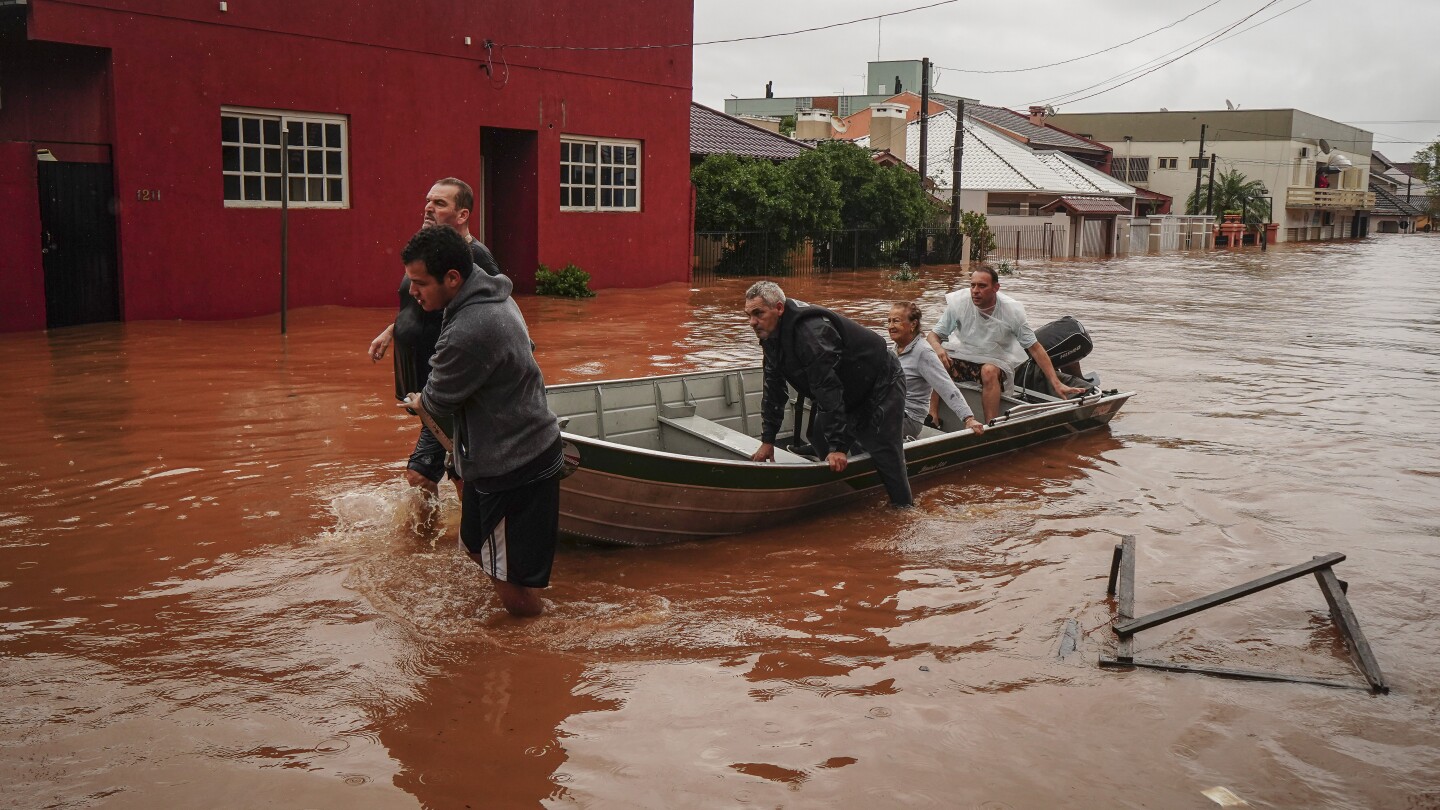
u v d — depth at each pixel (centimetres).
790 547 606
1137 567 574
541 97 1855
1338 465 808
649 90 2080
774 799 340
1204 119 6494
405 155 1636
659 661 443
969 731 388
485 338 427
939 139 4397
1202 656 462
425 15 1639
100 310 1333
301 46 1479
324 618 475
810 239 2747
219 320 1408
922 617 501
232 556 547
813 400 651
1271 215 6412
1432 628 498
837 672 437
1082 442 880
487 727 382
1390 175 10706
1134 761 371
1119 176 6719
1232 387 1147
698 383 752
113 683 407
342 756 359
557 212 1922
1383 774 367
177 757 355
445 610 488
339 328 1358
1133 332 1638
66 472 684
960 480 761
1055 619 502
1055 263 3706
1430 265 3912
